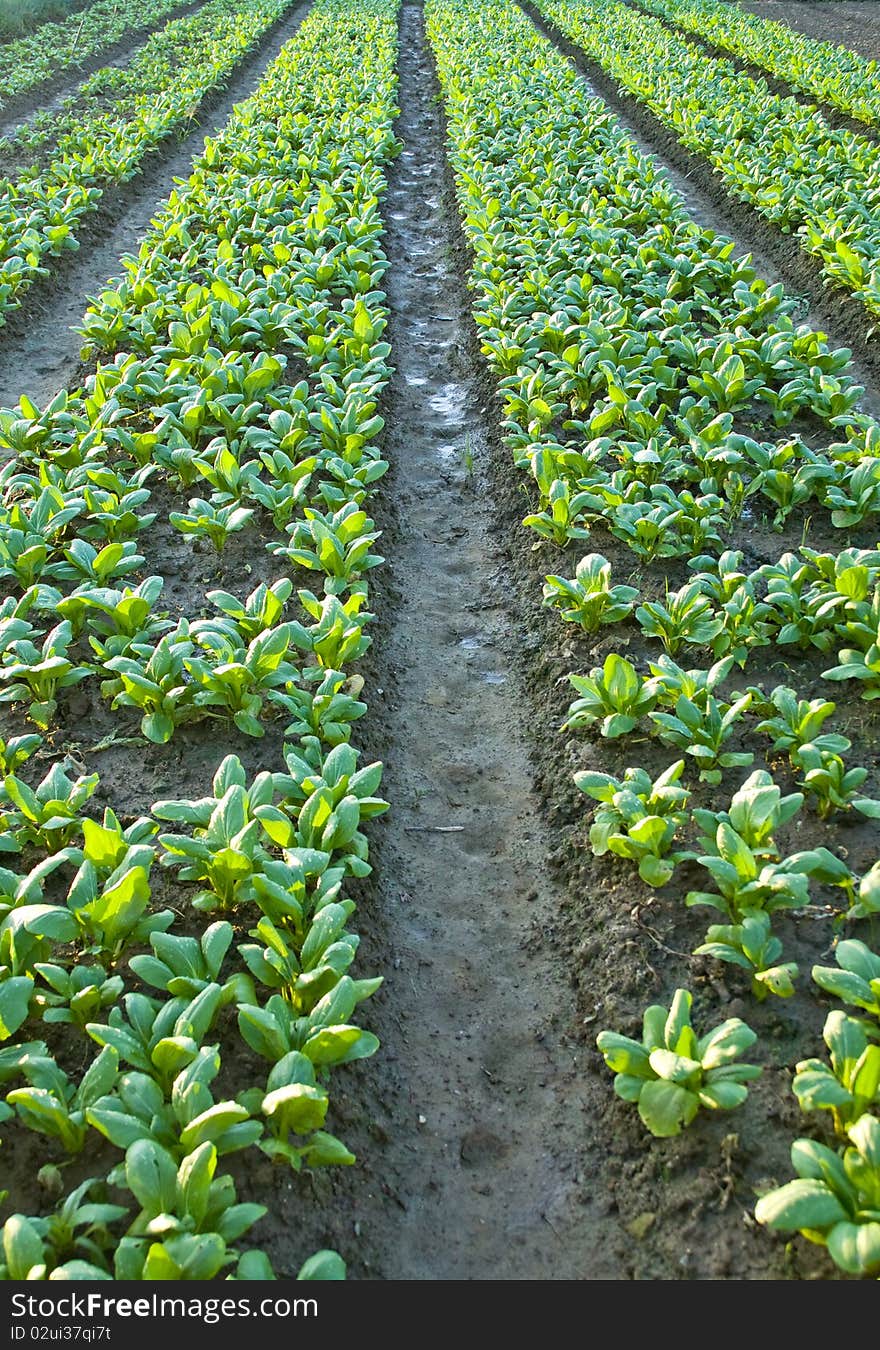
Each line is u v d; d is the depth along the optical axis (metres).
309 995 1.35
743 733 1.88
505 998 1.60
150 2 9.71
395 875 1.80
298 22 9.58
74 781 1.83
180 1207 1.09
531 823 1.90
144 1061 1.25
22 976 1.31
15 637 1.92
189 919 1.54
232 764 1.64
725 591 2.09
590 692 1.89
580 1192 1.33
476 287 3.73
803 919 1.54
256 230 3.92
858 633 1.96
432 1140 1.41
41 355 3.62
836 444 2.59
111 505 2.41
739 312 3.34
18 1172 1.24
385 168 5.28
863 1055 1.16
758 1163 1.25
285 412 2.74
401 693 2.22
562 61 6.87
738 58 7.43
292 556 2.19
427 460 3.10
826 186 4.23
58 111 6.37
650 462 2.46
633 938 1.55
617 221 4.11
